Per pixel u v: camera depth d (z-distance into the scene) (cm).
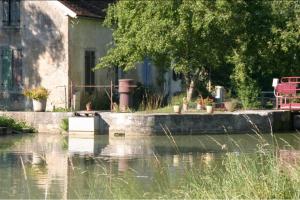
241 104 5178
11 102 5266
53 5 5138
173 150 3628
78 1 5359
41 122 4631
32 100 5056
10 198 2364
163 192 2403
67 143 3956
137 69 5794
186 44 4725
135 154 3450
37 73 5197
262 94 5566
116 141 4088
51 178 2730
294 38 4919
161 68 5194
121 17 4903
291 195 2053
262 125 4675
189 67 4869
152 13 4691
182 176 2744
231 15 4647
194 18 4575
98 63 5312
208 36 4784
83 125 4475
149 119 4416
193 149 3669
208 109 4644
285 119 4866
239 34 4950
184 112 4669
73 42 5138
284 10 5041
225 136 4400
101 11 5466
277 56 5075
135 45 4772
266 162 2516
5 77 5312
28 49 5238
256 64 5131
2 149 3647
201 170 2877
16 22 5278
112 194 2362
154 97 5347
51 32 5150
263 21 4994
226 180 2216
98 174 2808
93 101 5166
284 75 5303
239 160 2483
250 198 2031
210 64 4975
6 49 5306
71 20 5112
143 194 2375
